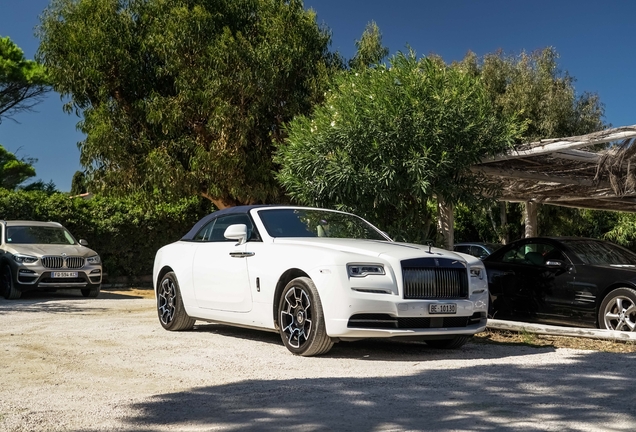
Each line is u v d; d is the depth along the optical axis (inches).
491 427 161.2
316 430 161.6
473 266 287.4
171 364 255.4
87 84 647.8
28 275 565.6
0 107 1136.8
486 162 442.3
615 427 159.8
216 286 321.1
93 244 746.8
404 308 259.9
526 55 929.5
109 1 660.1
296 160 431.8
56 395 205.2
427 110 400.2
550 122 873.5
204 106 626.8
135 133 670.5
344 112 417.1
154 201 698.2
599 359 260.7
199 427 166.7
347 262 260.8
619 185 493.7
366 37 709.9
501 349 297.9
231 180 649.0
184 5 653.9
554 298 374.3
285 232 308.2
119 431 164.9
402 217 448.1
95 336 333.7
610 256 386.9
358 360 264.2
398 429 160.9
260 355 275.1
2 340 319.6
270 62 632.4
